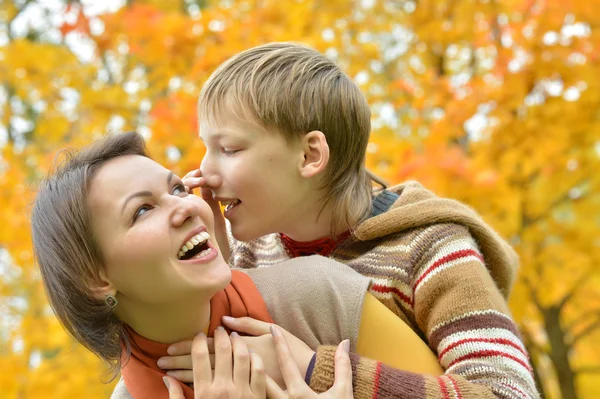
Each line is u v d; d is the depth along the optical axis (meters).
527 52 3.33
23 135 4.60
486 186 3.11
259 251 1.69
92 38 3.59
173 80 3.49
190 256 1.18
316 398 1.09
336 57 3.79
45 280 1.15
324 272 1.29
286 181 1.40
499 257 1.50
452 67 4.56
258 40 3.26
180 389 1.13
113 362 1.23
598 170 3.76
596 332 5.10
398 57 4.33
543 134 3.40
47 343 3.69
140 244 1.06
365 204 1.52
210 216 1.17
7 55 3.62
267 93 1.38
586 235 3.87
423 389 1.13
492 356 1.21
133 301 1.13
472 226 1.45
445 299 1.31
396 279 1.38
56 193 1.13
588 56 3.25
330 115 1.46
